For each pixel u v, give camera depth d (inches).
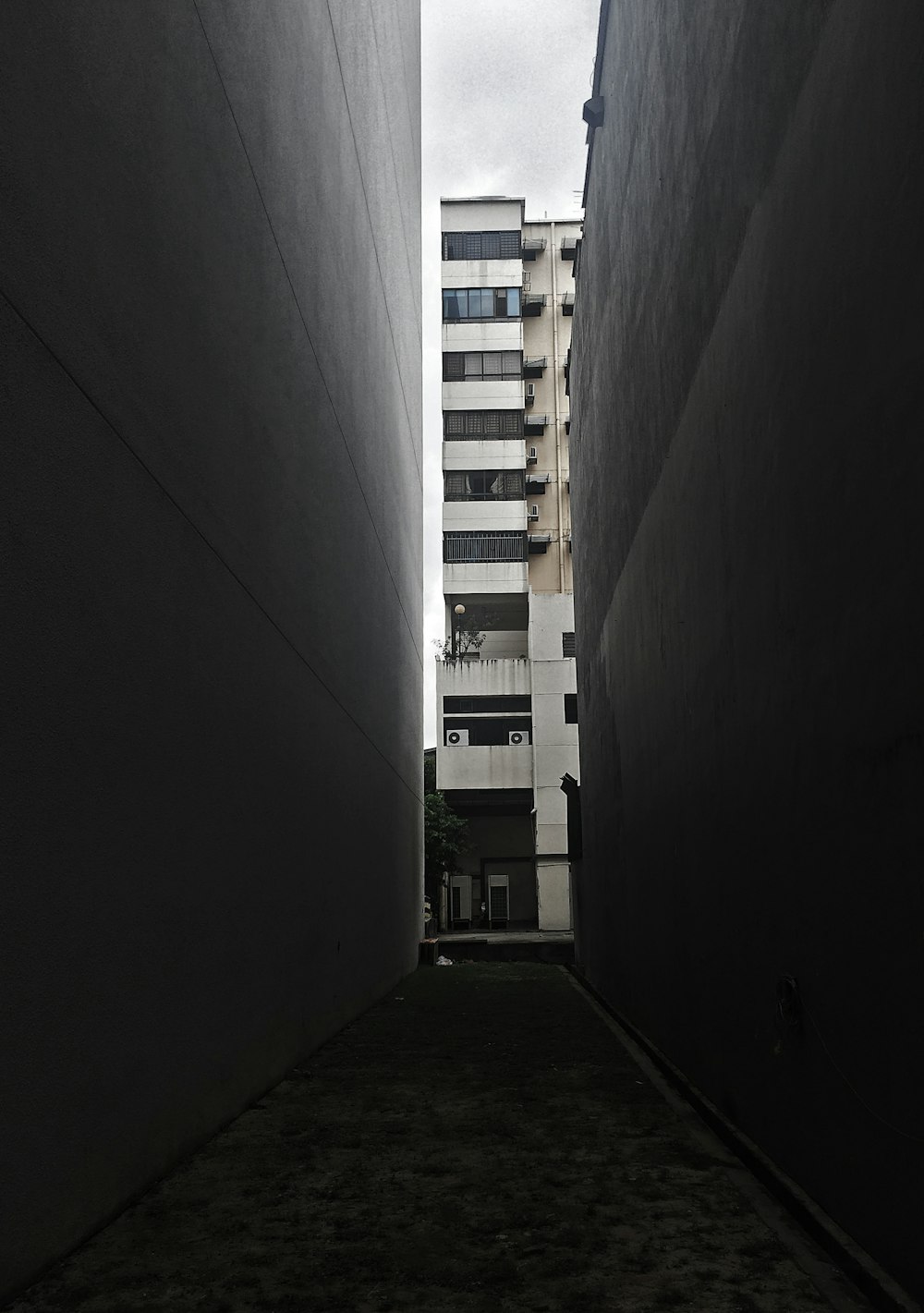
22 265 109.7
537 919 1312.7
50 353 116.6
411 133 702.5
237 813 201.2
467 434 1327.5
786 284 147.6
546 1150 167.3
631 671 344.8
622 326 357.7
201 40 180.7
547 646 1253.7
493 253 1369.3
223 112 194.7
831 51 127.0
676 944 249.1
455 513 1309.1
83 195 127.0
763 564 162.2
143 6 150.5
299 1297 104.0
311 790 284.2
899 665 106.0
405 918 618.2
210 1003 179.0
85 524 126.7
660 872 278.8
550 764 1226.0
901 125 104.3
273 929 231.0
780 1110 149.8
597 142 438.9
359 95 398.6
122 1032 136.3
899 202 105.0
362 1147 170.2
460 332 1350.9
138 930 143.3
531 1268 112.3
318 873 292.8
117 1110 134.2
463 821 1219.2
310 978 278.1
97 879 128.6
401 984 545.3
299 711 267.6
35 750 111.3
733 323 182.5
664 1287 106.3
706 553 209.6
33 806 110.7
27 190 110.8
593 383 483.8
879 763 111.9
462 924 1301.7
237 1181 149.3
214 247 188.5
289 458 257.6
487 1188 144.6
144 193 150.0
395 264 565.3
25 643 109.2
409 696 697.6
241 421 208.1
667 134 254.8
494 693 1263.5
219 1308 101.0
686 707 235.9
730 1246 119.5
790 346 145.8
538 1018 367.6
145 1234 125.1
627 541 350.3
